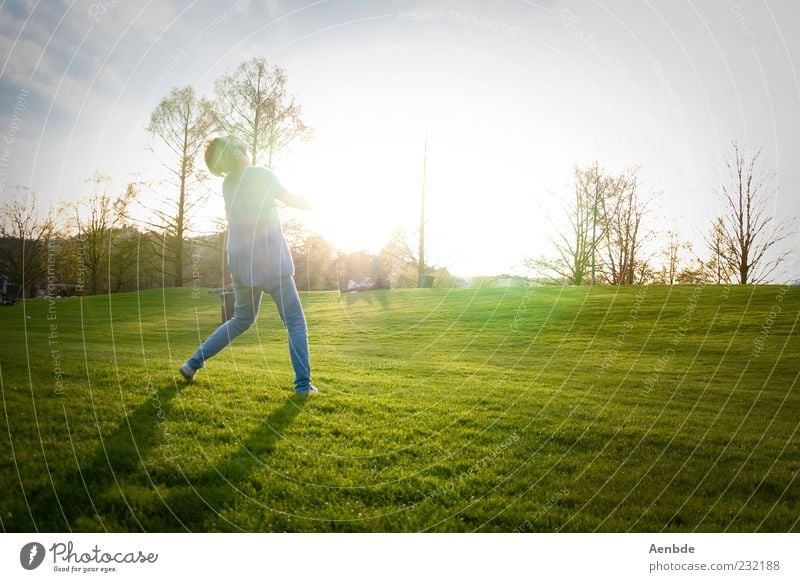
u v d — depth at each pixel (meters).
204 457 3.30
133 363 6.28
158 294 23.78
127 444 3.37
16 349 6.89
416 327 15.15
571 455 3.97
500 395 6.22
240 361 7.95
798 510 3.18
